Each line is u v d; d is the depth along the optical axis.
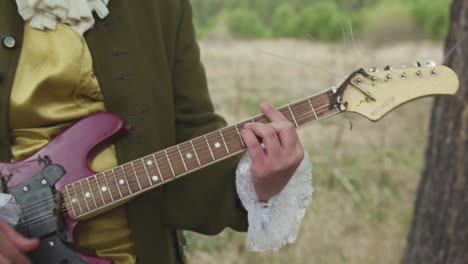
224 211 1.80
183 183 1.81
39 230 1.62
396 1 12.70
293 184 1.71
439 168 2.95
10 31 1.64
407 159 5.11
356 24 9.50
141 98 1.73
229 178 1.79
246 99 6.83
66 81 1.64
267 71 8.42
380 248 3.88
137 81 1.72
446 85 1.70
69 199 1.64
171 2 1.80
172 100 1.79
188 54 1.85
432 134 2.99
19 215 1.61
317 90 7.48
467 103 2.82
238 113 6.21
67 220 1.65
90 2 1.68
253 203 1.72
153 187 1.68
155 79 1.75
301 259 3.79
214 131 1.69
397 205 4.38
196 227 1.82
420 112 6.07
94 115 1.68
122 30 1.71
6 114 1.64
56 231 1.62
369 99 1.69
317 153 5.24
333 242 3.95
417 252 3.07
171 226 1.82
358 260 3.81
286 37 13.38
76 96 1.69
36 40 1.65
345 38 2.11
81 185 1.65
